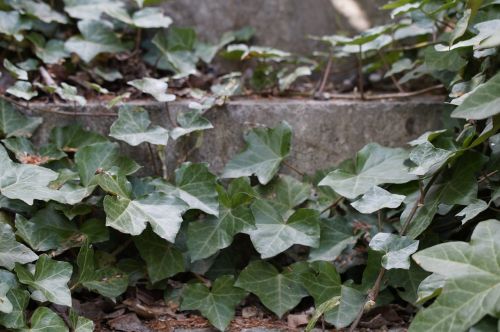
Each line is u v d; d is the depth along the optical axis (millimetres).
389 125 1308
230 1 1446
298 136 1300
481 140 1152
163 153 1260
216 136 1291
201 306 1202
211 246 1223
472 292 1056
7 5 1341
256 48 1362
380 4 1428
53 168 1252
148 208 1192
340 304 1189
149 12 1386
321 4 1443
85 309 1199
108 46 1360
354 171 1244
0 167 1177
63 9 1401
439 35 1370
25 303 1124
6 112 1257
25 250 1151
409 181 1223
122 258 1257
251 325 1200
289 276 1224
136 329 1180
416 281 1199
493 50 1188
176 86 1366
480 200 1164
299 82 1441
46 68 1342
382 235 1161
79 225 1222
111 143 1237
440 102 1309
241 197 1226
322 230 1238
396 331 1184
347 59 1436
